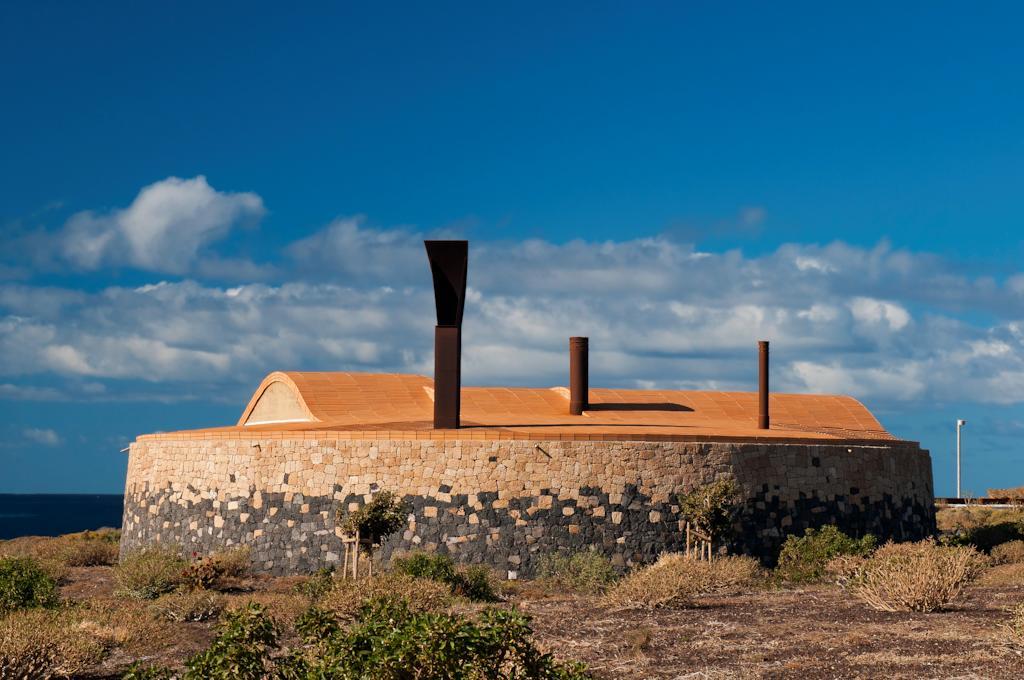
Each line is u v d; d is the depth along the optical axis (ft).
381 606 60.54
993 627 77.51
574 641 77.92
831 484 148.36
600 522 135.23
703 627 82.99
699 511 132.05
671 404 196.54
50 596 96.58
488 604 100.37
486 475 136.77
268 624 61.16
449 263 144.97
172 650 80.43
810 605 95.09
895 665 65.62
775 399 210.38
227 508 148.87
